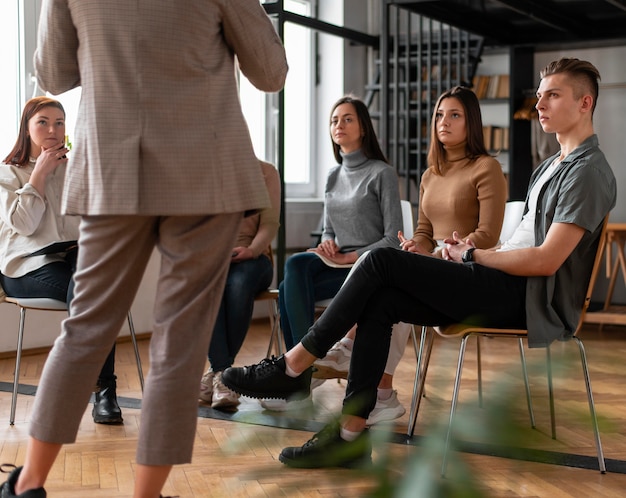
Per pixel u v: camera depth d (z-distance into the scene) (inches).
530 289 96.7
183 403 63.1
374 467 16.8
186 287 65.3
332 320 96.0
